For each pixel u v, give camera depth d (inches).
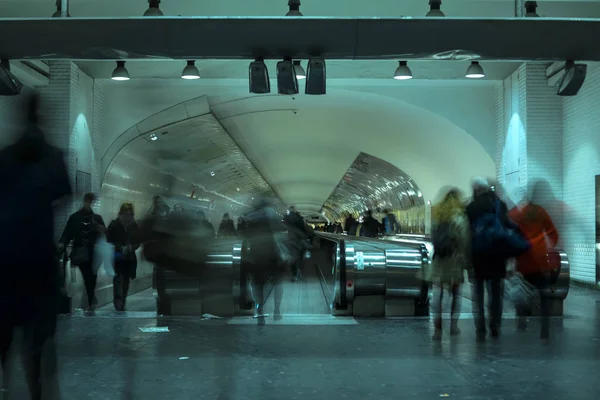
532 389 203.0
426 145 845.8
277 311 366.9
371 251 391.9
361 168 1365.7
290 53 316.8
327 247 683.4
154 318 361.1
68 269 496.1
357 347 274.8
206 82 639.1
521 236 288.4
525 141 585.9
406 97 673.0
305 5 498.9
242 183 1676.9
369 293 389.7
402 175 1182.3
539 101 584.1
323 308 443.2
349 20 300.7
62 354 256.7
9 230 146.6
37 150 150.7
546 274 296.0
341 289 391.9
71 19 299.9
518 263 299.6
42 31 303.0
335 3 497.4
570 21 298.2
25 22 300.7
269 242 358.0
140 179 831.1
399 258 390.6
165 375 221.5
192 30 303.0
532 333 309.1
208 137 867.4
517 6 310.3
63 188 153.4
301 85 649.0
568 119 571.2
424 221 1163.3
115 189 726.5
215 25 302.5
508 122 629.9
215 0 494.9
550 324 338.0
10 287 148.2
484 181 294.7
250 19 300.7
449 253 306.5
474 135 671.8
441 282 308.2
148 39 306.2
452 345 279.6
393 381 213.9
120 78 494.0
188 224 278.7
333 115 820.6
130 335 302.2
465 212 298.7
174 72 608.7
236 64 610.5
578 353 260.7
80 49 307.3
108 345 276.4
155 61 591.5
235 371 228.1
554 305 373.4
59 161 153.0
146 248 277.6
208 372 226.4
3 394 163.5
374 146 1015.6
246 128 885.2
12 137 152.1
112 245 406.9
